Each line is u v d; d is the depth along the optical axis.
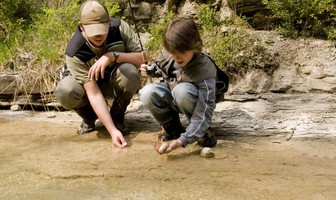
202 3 4.30
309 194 2.02
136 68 2.95
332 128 2.97
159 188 2.12
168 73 2.68
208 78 2.50
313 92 3.51
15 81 3.86
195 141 2.73
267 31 3.94
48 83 3.83
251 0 4.04
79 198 2.01
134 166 2.41
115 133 2.79
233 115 3.26
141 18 4.52
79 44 2.82
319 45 3.71
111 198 2.01
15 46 4.38
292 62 3.67
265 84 3.60
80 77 2.84
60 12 4.50
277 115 3.21
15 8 4.80
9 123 3.47
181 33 2.34
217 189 2.09
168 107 2.74
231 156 2.56
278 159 2.51
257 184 2.14
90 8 2.71
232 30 3.92
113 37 2.90
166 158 2.53
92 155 2.62
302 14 3.84
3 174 2.33
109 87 3.06
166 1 4.48
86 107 3.03
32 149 2.78
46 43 4.27
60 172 2.35
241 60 3.69
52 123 3.45
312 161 2.48
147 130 3.15
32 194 2.07
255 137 2.93
